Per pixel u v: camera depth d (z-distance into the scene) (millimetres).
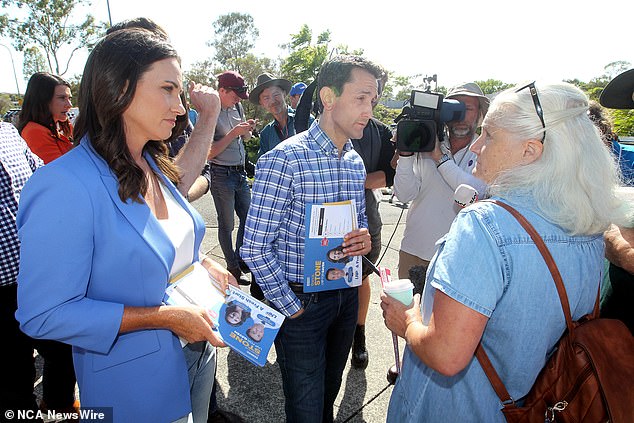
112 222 1063
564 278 935
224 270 1505
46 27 28516
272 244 1647
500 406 1039
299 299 1635
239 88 3852
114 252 1071
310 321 1663
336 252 1628
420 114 2098
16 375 1645
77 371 1207
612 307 1331
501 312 952
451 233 993
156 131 1152
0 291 1569
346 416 2270
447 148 2324
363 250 1664
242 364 2699
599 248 1030
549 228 946
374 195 2740
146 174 1263
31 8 28047
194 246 1422
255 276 1588
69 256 993
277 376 2588
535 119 948
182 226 1350
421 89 2193
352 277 1696
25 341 1665
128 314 1072
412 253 2490
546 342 966
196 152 1890
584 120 965
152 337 1181
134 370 1163
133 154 1206
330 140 1610
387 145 2662
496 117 1010
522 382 999
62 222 981
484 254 922
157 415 1203
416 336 1064
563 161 931
